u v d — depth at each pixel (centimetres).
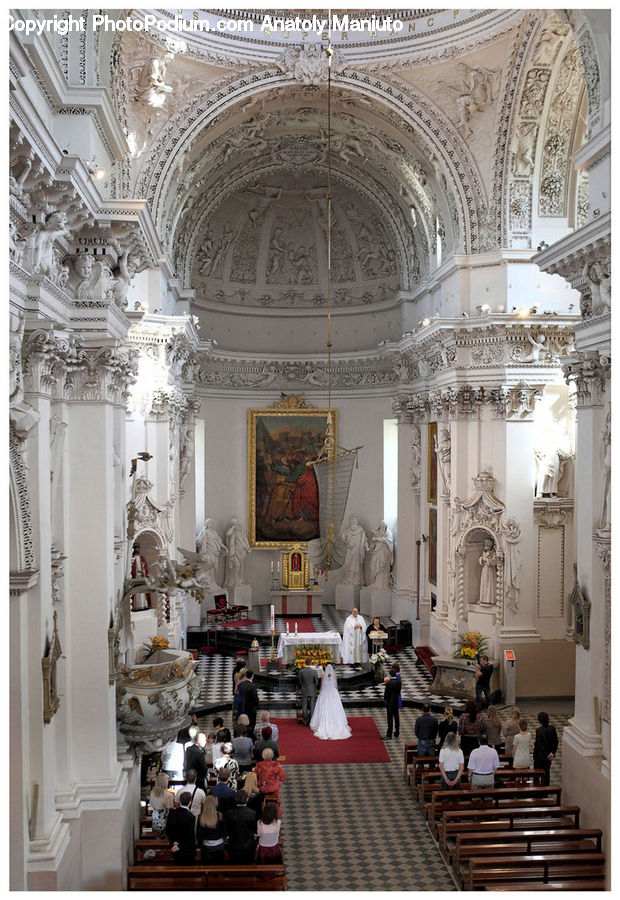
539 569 2017
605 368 1208
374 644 2238
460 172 2027
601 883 959
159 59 1783
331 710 1758
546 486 2044
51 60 857
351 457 1883
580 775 1221
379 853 1207
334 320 3053
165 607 1975
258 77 1970
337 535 1903
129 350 1241
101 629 1049
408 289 2678
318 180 2808
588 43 1264
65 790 990
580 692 1280
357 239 2962
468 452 2092
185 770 1279
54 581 991
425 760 1445
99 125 1040
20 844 828
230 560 2905
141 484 1867
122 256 1141
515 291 1997
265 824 1070
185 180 2169
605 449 1211
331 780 1506
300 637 2112
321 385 3025
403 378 2669
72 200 880
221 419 2973
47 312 914
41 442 880
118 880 1004
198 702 1967
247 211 2919
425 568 2489
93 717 1041
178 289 2470
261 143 2408
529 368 2008
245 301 3053
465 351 2080
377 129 2194
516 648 1980
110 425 1084
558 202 2025
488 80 1916
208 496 2933
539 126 1958
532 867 1009
